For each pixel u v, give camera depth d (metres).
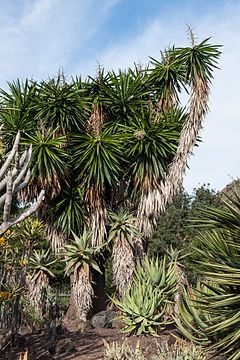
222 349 4.21
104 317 8.73
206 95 10.91
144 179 10.80
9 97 11.24
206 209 4.44
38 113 10.94
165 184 10.77
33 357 6.05
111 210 10.65
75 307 9.37
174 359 4.64
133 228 10.03
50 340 6.57
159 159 10.98
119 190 11.56
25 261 6.52
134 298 7.27
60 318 9.45
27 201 10.91
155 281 7.85
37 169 10.36
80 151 10.70
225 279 4.14
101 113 11.66
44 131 10.80
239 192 4.65
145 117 11.23
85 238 9.67
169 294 7.72
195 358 4.56
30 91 11.34
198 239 4.98
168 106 12.08
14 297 6.15
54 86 11.22
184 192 20.70
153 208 10.67
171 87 12.03
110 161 10.44
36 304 9.00
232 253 4.71
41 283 9.47
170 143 11.09
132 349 5.78
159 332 7.14
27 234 6.53
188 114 10.84
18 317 7.29
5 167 2.96
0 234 2.81
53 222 10.98
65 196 10.96
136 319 7.02
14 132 10.68
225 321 4.05
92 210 10.54
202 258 5.00
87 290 9.30
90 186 10.51
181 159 10.69
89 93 11.97
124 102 11.58
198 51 11.17
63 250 10.73
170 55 11.92
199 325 5.10
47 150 10.14
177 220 19.38
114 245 9.97
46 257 10.20
